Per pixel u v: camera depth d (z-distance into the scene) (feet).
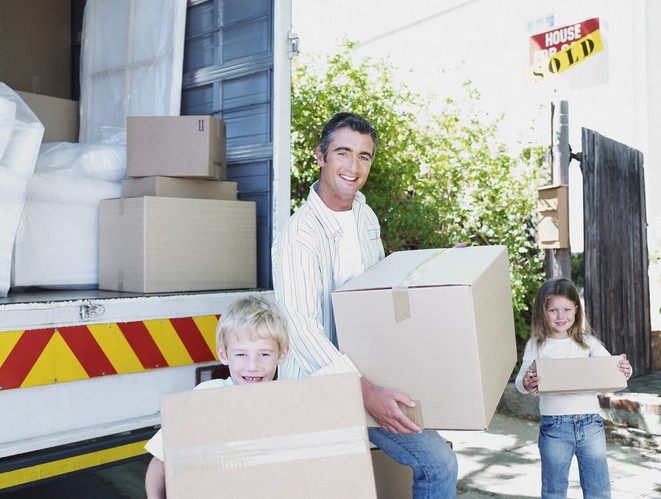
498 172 19.21
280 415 4.58
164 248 8.98
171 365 8.06
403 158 19.49
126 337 7.68
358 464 4.57
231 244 9.59
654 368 18.48
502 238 18.90
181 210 9.14
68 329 7.20
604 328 16.61
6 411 6.78
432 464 6.58
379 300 6.04
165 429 4.50
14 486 6.74
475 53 24.84
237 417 4.55
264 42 9.91
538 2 22.59
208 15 10.75
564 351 9.17
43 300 7.23
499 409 16.74
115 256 9.29
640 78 19.44
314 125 19.30
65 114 13.05
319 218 7.22
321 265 7.11
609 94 20.29
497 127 20.22
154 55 11.41
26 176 8.25
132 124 9.52
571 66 21.48
